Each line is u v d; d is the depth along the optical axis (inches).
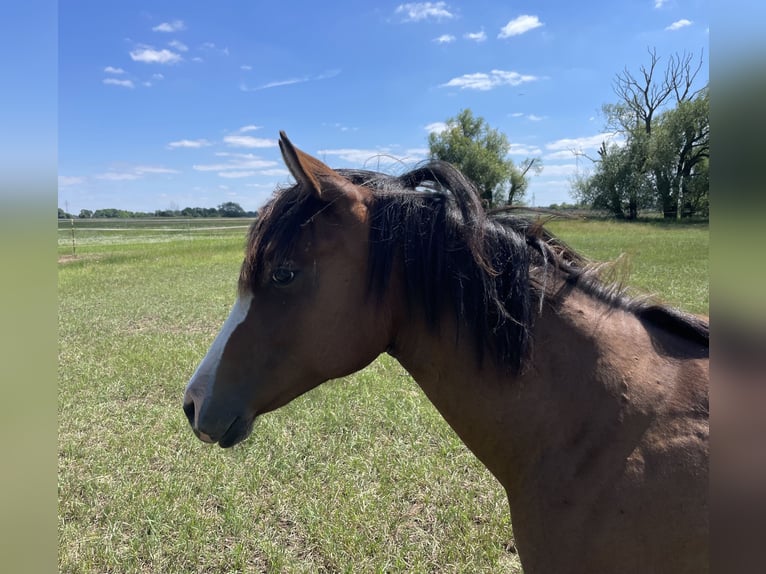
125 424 186.2
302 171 54.5
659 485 49.6
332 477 144.9
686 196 1300.4
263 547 118.1
